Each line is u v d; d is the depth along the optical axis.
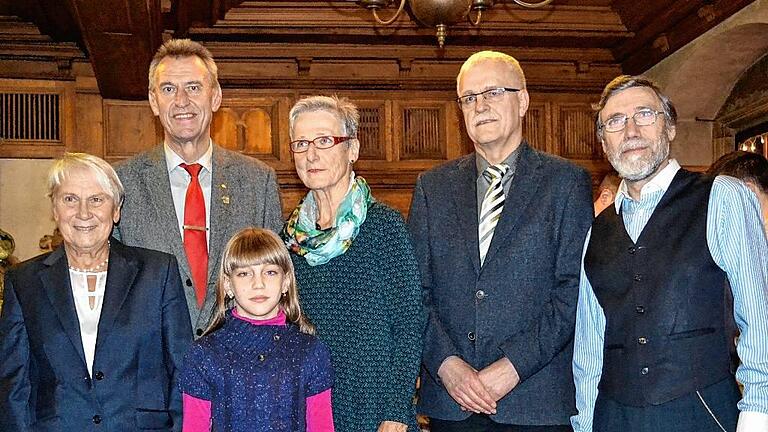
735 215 2.38
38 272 2.67
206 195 3.03
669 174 2.55
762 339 2.30
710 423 2.33
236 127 6.57
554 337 2.67
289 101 6.61
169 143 3.02
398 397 2.62
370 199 2.78
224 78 6.49
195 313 2.87
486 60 2.87
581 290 2.67
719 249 2.40
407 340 2.67
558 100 6.78
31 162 6.43
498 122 2.82
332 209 2.77
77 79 6.41
